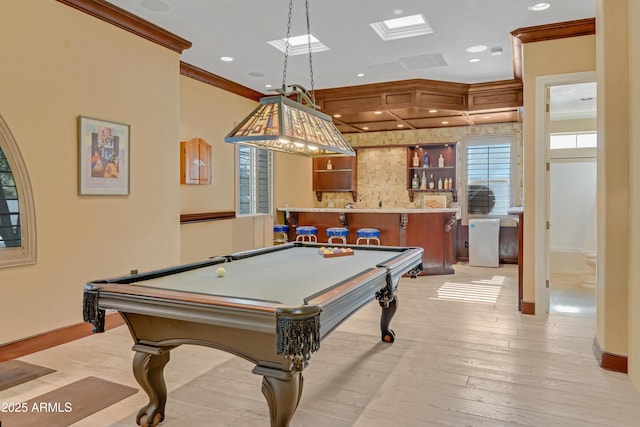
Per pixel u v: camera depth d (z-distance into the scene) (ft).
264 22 13.15
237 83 20.01
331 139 10.39
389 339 11.39
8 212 10.19
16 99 10.11
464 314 14.07
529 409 7.77
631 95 9.18
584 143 22.16
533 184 13.84
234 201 20.48
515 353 10.57
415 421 7.36
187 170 16.97
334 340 11.61
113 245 12.66
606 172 9.62
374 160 27.35
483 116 21.79
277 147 11.02
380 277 8.08
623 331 9.46
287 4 11.90
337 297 6.19
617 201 9.53
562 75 13.41
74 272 11.55
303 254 11.41
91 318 6.73
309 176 27.86
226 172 19.94
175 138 14.93
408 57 16.22
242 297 6.45
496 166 24.57
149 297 6.23
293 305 5.74
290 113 9.23
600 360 9.77
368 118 22.40
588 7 12.07
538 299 13.89
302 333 5.24
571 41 13.30
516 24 13.21
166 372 9.51
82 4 11.51
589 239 21.13
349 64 17.06
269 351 6.12
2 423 7.29
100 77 12.16
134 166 13.32
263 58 16.43
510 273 21.58
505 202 24.44
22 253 10.36
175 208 14.98
